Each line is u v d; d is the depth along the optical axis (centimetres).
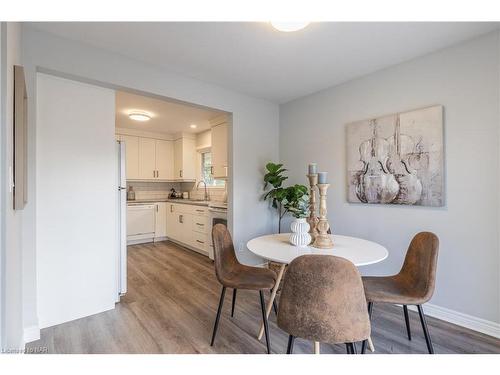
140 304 248
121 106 363
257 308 242
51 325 206
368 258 157
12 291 126
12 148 129
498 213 189
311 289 110
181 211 494
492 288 192
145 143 529
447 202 214
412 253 182
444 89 215
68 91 212
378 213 260
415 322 214
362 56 231
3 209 103
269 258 159
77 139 217
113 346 181
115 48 215
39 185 200
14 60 143
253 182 342
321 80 283
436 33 194
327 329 109
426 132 223
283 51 222
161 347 180
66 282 213
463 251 206
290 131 353
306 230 193
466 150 204
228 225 331
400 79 243
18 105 138
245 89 311
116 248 259
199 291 281
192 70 258
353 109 281
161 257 419
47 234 204
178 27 186
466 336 191
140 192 562
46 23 179
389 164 248
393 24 183
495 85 191
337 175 297
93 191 226
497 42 190
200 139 542
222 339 190
